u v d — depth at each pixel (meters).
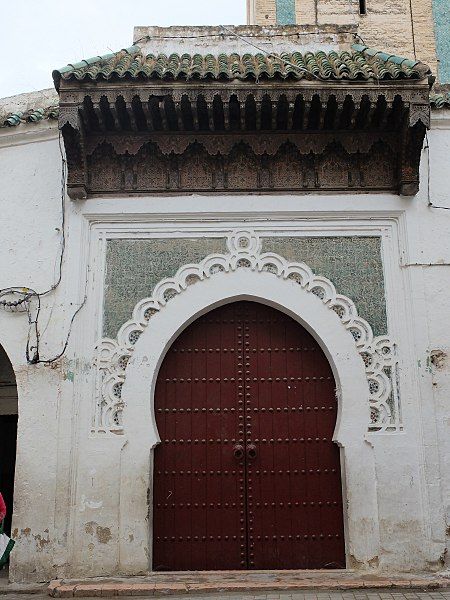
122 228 8.16
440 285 7.90
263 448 7.83
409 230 8.04
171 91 7.56
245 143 8.16
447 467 7.48
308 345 8.09
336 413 7.87
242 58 9.02
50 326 7.83
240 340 8.12
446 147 8.27
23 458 7.49
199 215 8.12
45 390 7.66
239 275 8.02
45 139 8.38
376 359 7.76
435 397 7.62
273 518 7.64
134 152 8.08
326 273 8.02
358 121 7.97
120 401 7.66
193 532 7.60
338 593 6.73
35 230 8.12
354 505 7.41
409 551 7.28
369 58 8.74
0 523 6.62
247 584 6.89
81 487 7.43
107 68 7.88
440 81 11.64
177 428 7.88
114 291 7.98
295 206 8.11
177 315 7.90
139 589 6.76
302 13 11.86
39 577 7.20
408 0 12.09
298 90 7.58
